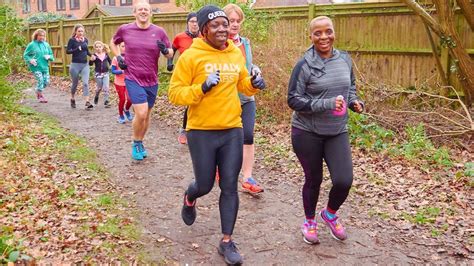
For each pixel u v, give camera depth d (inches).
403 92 367.2
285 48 402.9
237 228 196.7
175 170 273.0
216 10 157.6
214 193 235.0
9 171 248.7
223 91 159.9
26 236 175.9
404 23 385.7
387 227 198.1
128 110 403.9
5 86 394.3
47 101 513.7
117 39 277.3
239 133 165.0
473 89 350.3
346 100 168.1
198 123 161.0
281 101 382.9
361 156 300.7
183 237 186.1
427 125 334.0
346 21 415.5
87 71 469.7
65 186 233.8
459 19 366.0
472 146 314.0
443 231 192.9
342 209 218.2
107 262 162.1
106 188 237.9
